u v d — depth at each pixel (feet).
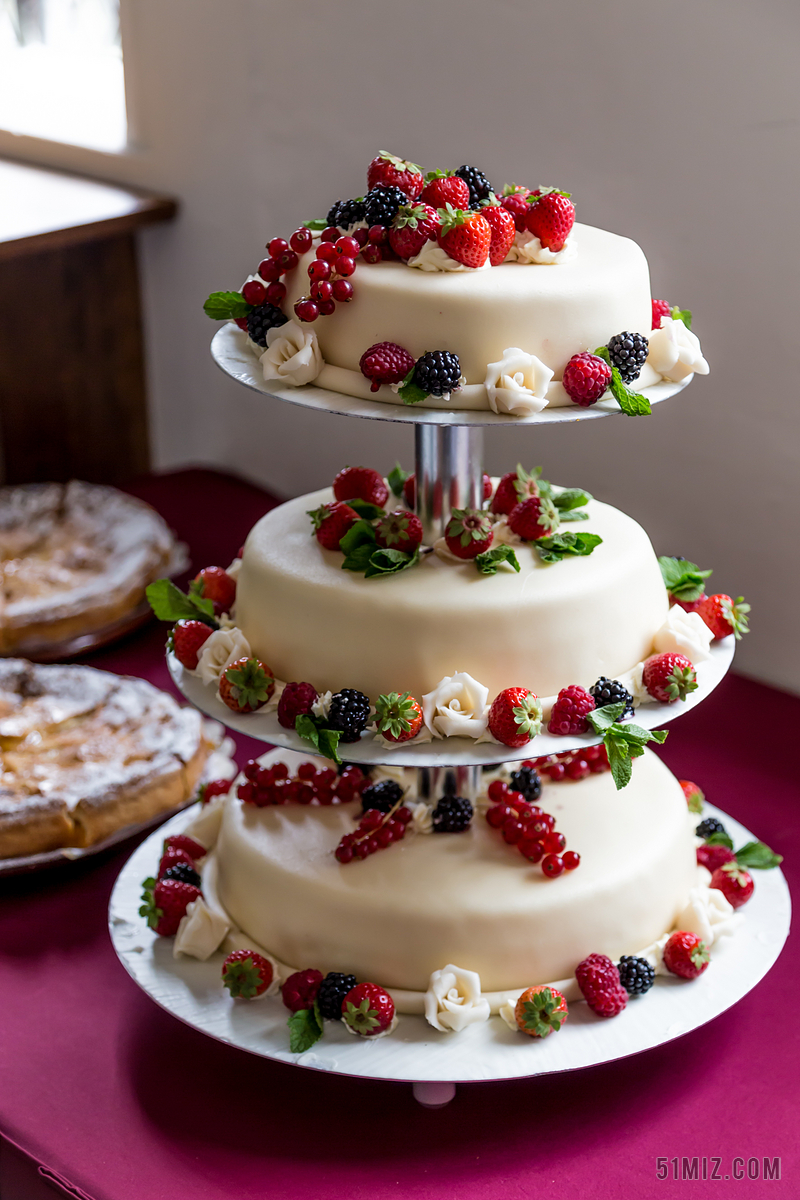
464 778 5.02
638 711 4.72
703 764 5.85
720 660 4.92
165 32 7.54
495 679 4.66
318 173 7.07
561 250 4.68
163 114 7.80
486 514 4.83
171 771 5.62
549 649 4.67
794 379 5.96
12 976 5.21
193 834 5.32
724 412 6.14
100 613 6.48
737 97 5.82
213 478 8.02
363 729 4.63
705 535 6.33
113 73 9.46
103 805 5.50
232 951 4.98
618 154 6.15
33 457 8.46
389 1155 4.70
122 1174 4.66
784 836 5.54
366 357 4.50
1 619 6.34
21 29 9.68
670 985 4.87
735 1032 4.99
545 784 5.09
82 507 7.13
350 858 4.84
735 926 5.01
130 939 5.07
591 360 4.52
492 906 4.75
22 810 5.45
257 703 4.75
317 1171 4.66
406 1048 4.69
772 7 5.67
